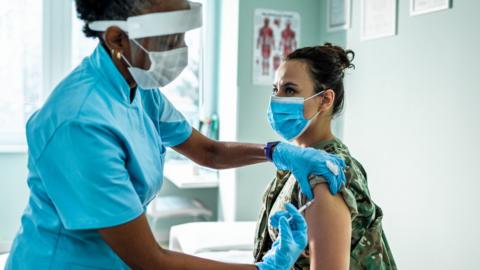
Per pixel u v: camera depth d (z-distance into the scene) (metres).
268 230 1.25
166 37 0.99
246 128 3.29
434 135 2.30
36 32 3.62
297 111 1.26
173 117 1.41
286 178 1.27
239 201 3.35
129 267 1.02
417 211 2.42
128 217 0.91
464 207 2.14
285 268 0.98
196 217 4.02
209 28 3.81
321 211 1.02
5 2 3.53
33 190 1.02
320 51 1.28
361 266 1.11
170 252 0.97
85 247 1.00
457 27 2.16
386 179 2.65
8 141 3.65
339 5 3.10
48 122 0.92
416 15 2.41
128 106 1.06
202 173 3.79
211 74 3.87
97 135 0.91
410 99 2.46
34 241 1.01
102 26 0.98
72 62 3.71
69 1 3.64
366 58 2.81
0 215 3.57
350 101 2.96
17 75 3.62
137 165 1.02
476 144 2.07
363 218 1.12
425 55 2.35
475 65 2.07
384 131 2.66
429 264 2.35
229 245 2.49
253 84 3.28
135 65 1.01
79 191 0.89
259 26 3.25
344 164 1.12
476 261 2.08
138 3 0.95
